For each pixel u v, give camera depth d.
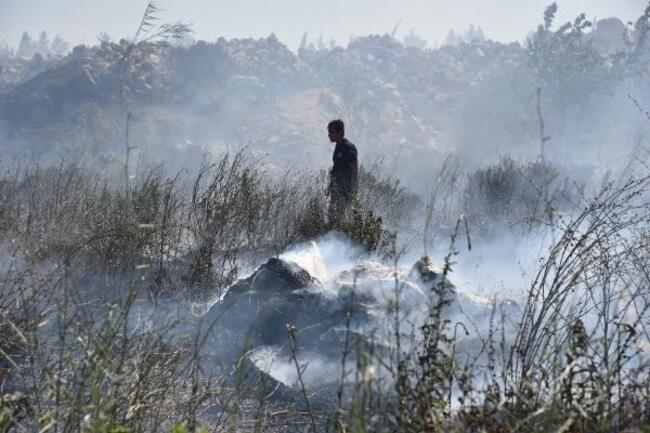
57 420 7.38
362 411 6.70
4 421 7.70
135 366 8.75
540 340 9.05
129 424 7.97
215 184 18.91
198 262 14.98
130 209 16.19
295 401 10.03
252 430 9.15
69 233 16.03
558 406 7.18
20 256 14.63
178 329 12.02
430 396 7.30
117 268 13.77
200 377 10.25
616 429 7.58
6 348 9.23
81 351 9.04
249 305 12.40
